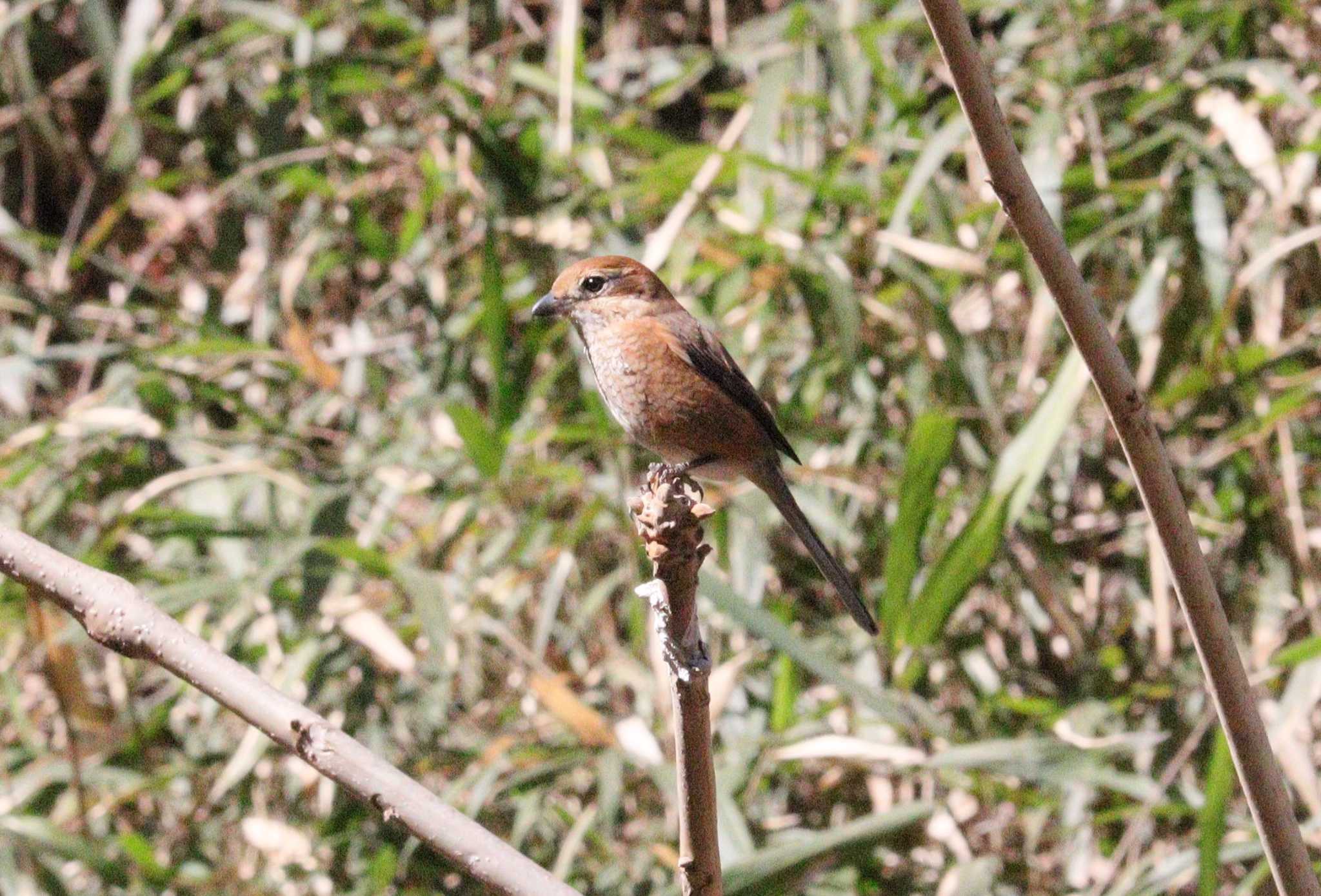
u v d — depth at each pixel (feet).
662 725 28.66
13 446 31.27
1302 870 13.02
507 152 32.71
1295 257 30.04
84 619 12.85
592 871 28.43
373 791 12.33
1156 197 29.58
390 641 27.20
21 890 26.89
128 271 37.17
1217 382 28.71
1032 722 29.32
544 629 28.76
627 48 39.29
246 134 38.99
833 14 30.40
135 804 31.48
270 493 30.01
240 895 28.99
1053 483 32.30
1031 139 30.07
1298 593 29.30
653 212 33.17
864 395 30.86
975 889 25.13
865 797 30.55
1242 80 32.04
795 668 29.45
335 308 37.76
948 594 22.43
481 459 27.07
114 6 40.68
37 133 41.78
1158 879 25.16
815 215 32.91
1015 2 32.42
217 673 12.69
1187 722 29.32
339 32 37.86
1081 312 12.55
